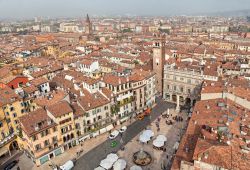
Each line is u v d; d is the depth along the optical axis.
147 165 81.06
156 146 87.94
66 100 99.81
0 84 114.62
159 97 141.75
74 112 93.25
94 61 157.88
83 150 91.81
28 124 82.81
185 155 60.78
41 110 90.19
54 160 86.31
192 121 76.25
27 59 199.38
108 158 80.94
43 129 82.25
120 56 193.62
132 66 171.62
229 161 51.19
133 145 93.69
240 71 143.62
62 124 87.81
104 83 111.38
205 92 94.69
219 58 180.62
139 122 111.75
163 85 136.00
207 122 72.75
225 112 76.88
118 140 97.62
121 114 111.31
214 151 53.62
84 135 96.75
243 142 60.75
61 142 88.88
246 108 85.25
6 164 85.25
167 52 184.25
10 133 94.94
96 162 84.50
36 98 103.75
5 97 95.31
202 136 64.38
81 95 104.00
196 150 55.22
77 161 85.50
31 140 80.25
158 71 142.75
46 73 149.25
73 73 141.12
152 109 125.38
